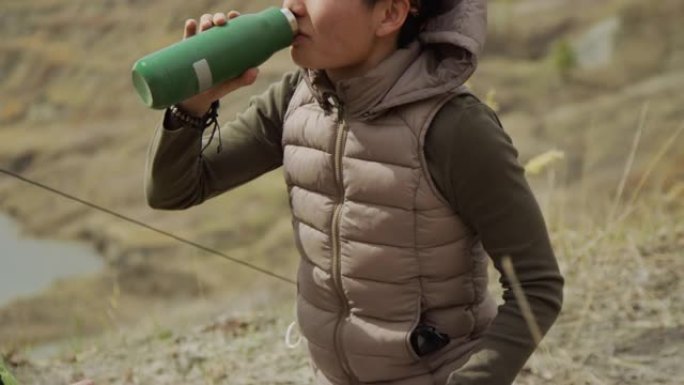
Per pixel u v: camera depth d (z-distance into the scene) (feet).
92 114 59.41
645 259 15.16
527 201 7.86
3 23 69.72
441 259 8.00
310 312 8.50
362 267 8.05
